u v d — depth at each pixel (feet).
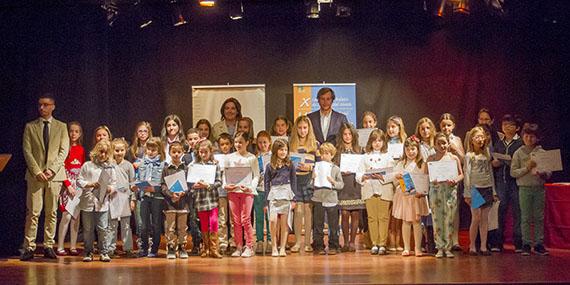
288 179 25.18
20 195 29.96
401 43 32.71
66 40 31.60
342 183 25.70
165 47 32.89
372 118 28.81
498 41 32.37
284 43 32.83
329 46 32.81
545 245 26.89
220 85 32.81
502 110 32.42
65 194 26.66
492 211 25.20
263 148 26.37
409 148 24.70
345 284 18.98
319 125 29.40
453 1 29.91
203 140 25.39
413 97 32.71
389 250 26.35
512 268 21.49
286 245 28.17
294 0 31.68
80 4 30.53
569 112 31.94
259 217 26.32
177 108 32.91
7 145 30.35
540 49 32.14
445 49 32.60
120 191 25.12
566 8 30.96
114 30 32.60
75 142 27.53
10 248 28.96
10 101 30.60
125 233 25.73
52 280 20.49
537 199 24.85
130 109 32.76
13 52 30.81
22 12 30.96
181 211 24.98
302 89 32.30
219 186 25.02
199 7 32.65
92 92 31.91
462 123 32.58
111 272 21.91
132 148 27.35
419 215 24.53
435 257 24.22
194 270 22.07
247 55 32.89
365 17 32.63
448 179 23.93
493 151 26.66
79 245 29.60
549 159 24.61
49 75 31.42
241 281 19.77
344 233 26.48
